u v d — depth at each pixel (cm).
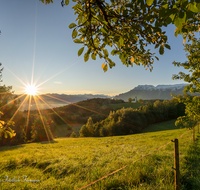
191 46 594
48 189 420
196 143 931
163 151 777
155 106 6956
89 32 184
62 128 8681
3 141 3266
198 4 102
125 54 214
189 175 451
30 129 4281
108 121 6216
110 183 407
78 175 513
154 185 388
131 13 163
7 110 3034
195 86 656
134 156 713
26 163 720
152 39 182
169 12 111
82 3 167
